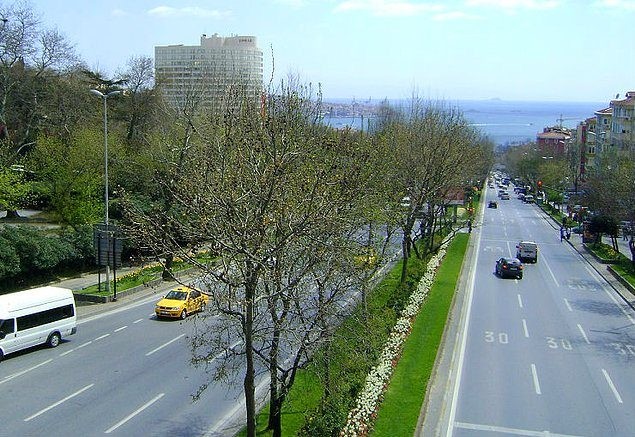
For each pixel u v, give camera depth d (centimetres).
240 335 1788
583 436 2020
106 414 2097
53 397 2238
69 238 4288
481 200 11369
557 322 3450
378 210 2509
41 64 6012
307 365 1889
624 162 5947
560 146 14138
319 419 1742
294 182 1605
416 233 4641
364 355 2150
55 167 4534
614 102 9994
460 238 6425
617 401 2325
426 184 3972
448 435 1994
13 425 1991
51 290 2909
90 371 2523
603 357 2847
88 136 4797
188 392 2309
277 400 1753
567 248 6369
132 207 2067
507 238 6944
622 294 4219
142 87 6656
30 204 6194
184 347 2856
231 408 2167
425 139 4097
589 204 6212
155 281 3997
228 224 1414
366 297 2481
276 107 2159
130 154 5362
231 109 1856
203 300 2103
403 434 1870
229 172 1511
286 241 1465
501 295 4081
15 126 6312
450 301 3644
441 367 2623
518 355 2844
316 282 1997
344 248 1720
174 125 4256
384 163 3073
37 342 2767
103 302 3666
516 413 2188
